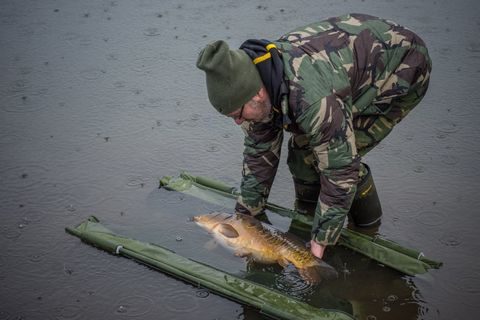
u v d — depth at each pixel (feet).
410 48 9.91
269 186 10.92
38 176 12.80
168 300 9.75
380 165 13.17
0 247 10.89
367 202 11.08
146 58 16.98
